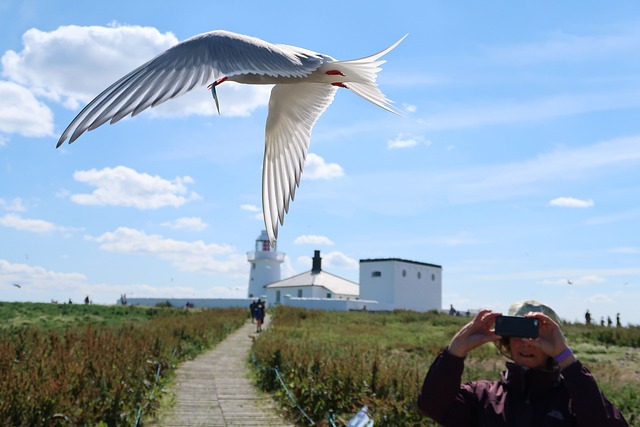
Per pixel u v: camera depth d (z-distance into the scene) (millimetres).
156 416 13023
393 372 13992
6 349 13461
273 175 4414
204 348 26172
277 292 87875
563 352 3572
